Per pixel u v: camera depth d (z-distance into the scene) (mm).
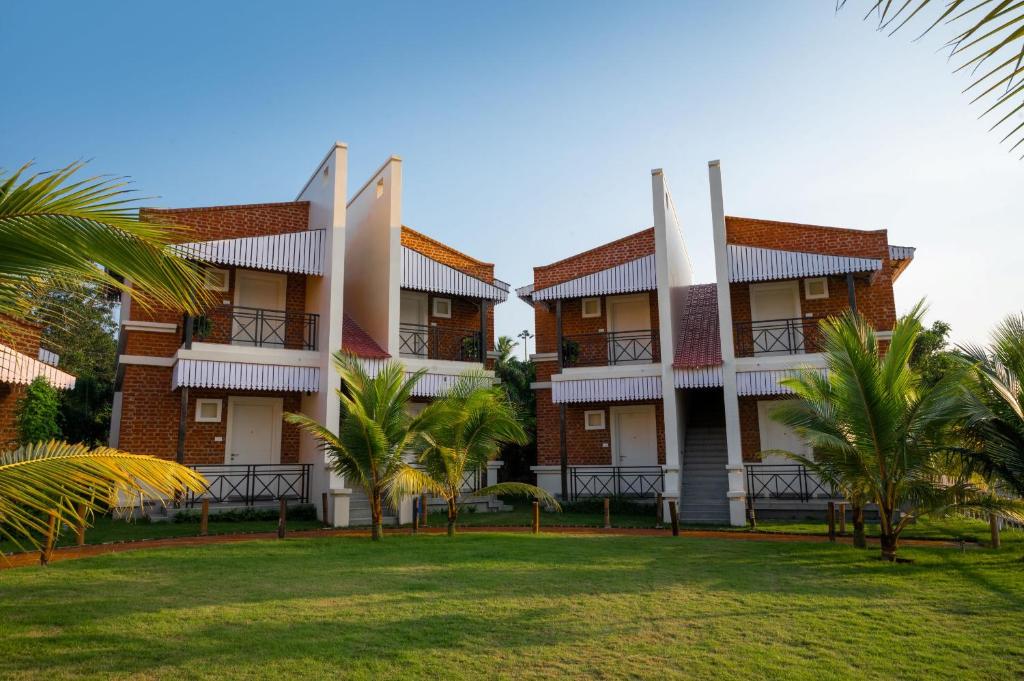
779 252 20109
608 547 12945
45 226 3625
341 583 9297
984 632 7121
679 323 23344
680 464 21078
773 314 22750
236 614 7559
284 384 19109
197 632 6859
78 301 4223
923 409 11633
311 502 19500
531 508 23531
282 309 21391
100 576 9656
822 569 10539
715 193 20766
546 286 25234
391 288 20719
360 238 23391
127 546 13164
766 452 14398
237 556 11602
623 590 8977
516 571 10258
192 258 4410
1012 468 12148
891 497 11719
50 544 10789
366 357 19922
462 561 11172
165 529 16016
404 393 15203
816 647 6633
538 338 25344
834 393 12398
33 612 7543
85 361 28703
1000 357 12258
